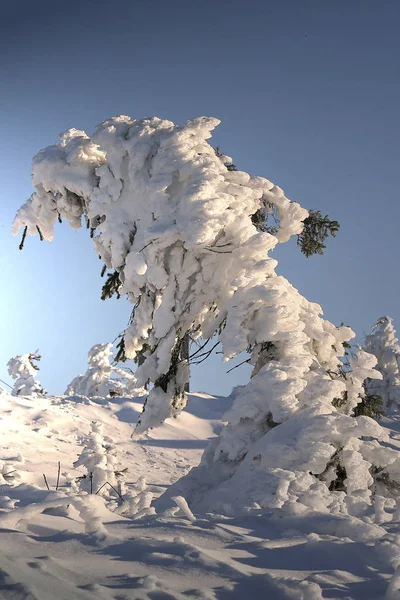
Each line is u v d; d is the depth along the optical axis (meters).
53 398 24.92
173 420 23.73
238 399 9.52
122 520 4.48
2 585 2.66
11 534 3.69
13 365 31.50
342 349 10.86
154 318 11.05
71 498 4.43
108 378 32.94
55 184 12.16
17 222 12.55
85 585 2.90
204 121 11.37
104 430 22.08
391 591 3.15
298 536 4.25
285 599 3.06
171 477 17.78
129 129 11.71
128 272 11.01
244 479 8.14
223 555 3.73
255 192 11.39
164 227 10.77
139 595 2.86
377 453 9.11
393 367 30.53
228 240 10.79
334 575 3.52
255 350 10.30
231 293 10.73
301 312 10.67
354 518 4.80
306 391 9.52
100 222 11.97
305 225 12.63
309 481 7.67
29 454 17.66
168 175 11.11
